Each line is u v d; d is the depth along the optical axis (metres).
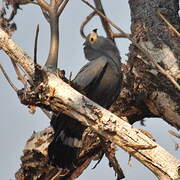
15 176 11.27
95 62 11.30
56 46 8.60
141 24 11.62
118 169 10.13
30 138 11.12
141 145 8.26
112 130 8.34
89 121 8.43
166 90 11.08
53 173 11.02
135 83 11.38
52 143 10.34
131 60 11.50
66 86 8.45
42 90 8.41
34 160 10.98
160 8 11.70
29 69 8.46
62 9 8.73
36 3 9.26
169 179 8.09
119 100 11.68
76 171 11.32
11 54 8.52
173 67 11.09
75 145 10.67
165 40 11.33
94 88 11.44
